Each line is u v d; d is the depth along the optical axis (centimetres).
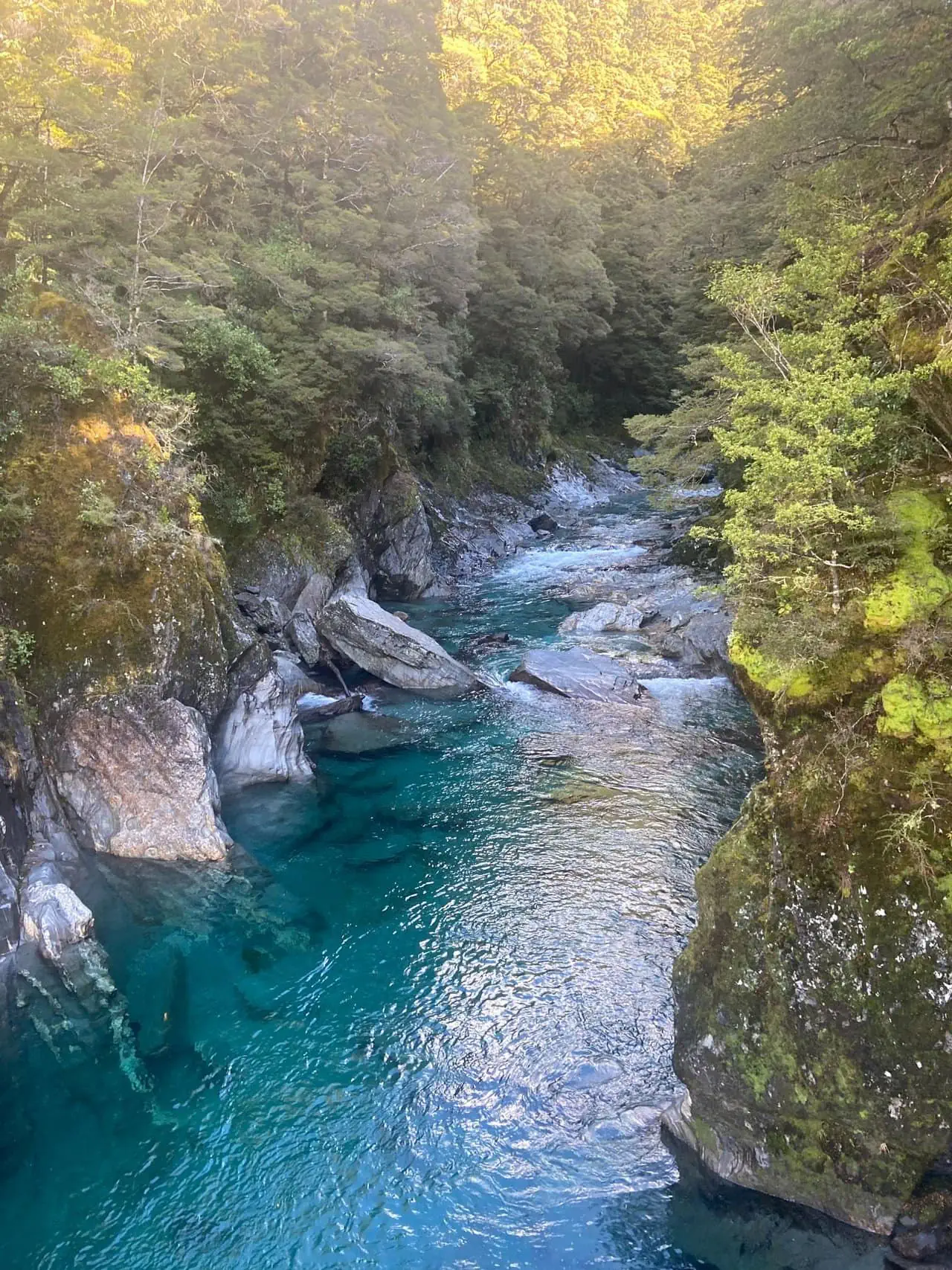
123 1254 723
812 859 695
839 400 796
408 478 3031
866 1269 653
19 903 1098
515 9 8538
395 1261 711
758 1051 711
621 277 5762
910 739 684
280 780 1602
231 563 2178
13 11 2116
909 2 1466
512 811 1480
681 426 1789
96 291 1820
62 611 1355
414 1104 873
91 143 2139
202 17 2903
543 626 2555
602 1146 811
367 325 3011
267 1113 866
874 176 1477
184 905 1216
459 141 3984
